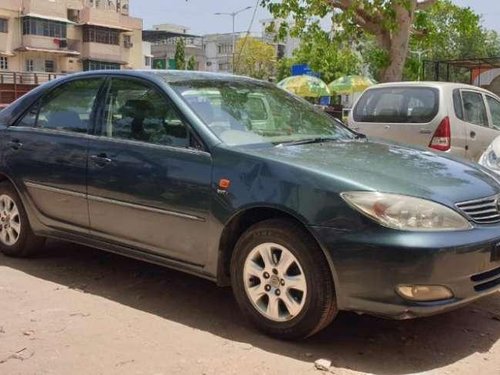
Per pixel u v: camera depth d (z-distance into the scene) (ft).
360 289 12.19
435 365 12.48
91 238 16.83
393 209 12.07
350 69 115.24
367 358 12.71
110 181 15.89
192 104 15.35
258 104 16.74
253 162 13.64
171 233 14.85
